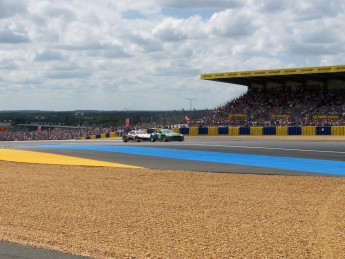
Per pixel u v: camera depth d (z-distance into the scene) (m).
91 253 6.29
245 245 6.80
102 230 7.84
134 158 21.78
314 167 17.16
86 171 17.05
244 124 53.25
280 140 35.34
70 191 12.38
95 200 10.93
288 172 15.88
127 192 12.09
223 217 8.91
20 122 162.00
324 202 10.41
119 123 83.94
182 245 6.81
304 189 12.29
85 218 8.86
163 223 8.40
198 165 18.39
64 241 7.02
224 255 6.27
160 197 11.29
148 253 6.35
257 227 8.03
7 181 14.55
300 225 8.17
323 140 34.16
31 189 12.82
